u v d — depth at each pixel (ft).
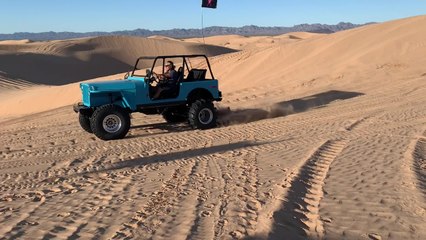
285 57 92.43
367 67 73.56
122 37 373.81
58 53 302.25
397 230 14.98
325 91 59.88
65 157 29.32
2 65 221.05
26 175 24.77
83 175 24.25
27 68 232.94
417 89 54.70
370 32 93.76
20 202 19.54
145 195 19.72
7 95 138.72
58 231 15.76
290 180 20.65
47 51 309.01
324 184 20.02
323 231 15.01
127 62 331.57
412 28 89.10
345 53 84.84
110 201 19.11
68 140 36.09
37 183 22.90
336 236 14.61
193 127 38.93
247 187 20.15
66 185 22.26
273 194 18.90
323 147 27.48
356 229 15.12
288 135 32.78
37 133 40.93
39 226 16.31
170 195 19.52
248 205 17.71
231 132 35.99
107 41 360.28
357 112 42.27
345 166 22.80
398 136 29.63
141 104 36.88
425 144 27.07
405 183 19.62
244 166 24.11
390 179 20.29
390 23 98.68
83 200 19.45
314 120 39.34
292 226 15.47
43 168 26.35
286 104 52.37
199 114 38.60
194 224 15.85
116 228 15.84
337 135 31.37
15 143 35.88
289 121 39.96
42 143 35.24
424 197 17.80
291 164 23.79
